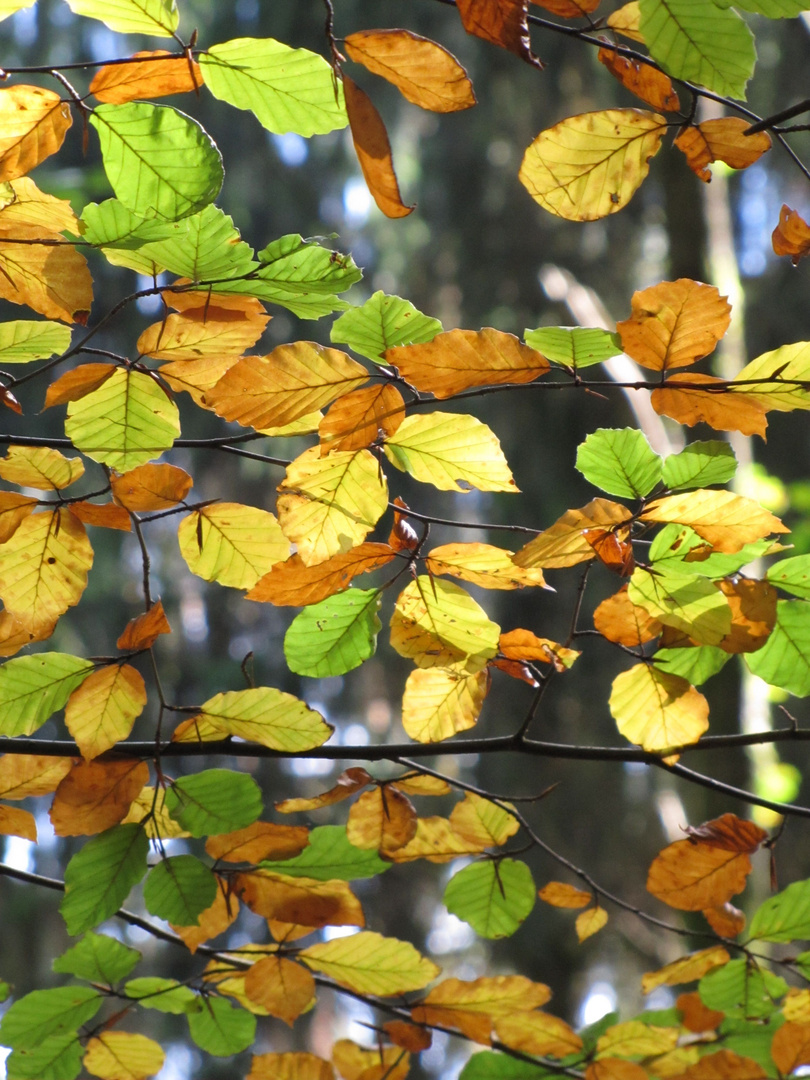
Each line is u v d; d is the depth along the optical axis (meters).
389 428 2.37
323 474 2.39
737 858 2.51
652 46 2.28
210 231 2.33
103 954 2.56
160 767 2.45
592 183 2.33
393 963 2.56
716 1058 2.59
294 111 2.31
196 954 2.56
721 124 2.31
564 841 9.88
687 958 2.55
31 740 2.47
